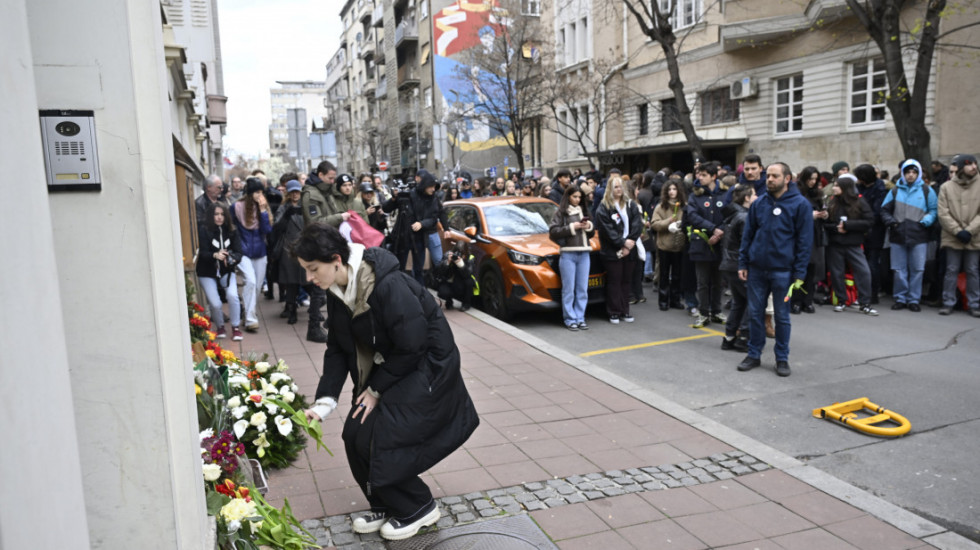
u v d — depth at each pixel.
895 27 11.16
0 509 1.04
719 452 4.67
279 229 8.65
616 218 8.88
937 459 4.66
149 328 2.23
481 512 3.84
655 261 12.21
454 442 3.43
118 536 2.26
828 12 15.38
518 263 9.04
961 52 13.61
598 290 9.36
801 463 4.47
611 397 5.82
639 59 24.45
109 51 2.16
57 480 1.27
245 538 3.07
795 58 17.72
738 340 7.62
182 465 2.42
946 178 10.77
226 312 9.95
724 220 7.63
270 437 4.38
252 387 4.62
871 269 9.86
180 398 2.41
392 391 3.33
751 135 19.44
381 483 3.30
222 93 27.73
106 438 2.22
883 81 15.62
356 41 72.31
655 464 4.48
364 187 10.46
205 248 7.78
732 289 7.52
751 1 17.64
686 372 6.84
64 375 1.36
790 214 6.41
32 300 1.25
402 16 49.59
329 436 5.01
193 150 13.53
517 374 6.53
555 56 29.30
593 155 25.03
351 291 3.22
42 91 2.11
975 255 8.80
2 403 1.09
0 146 1.17
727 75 20.19
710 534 3.61
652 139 23.52
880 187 9.77
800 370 6.76
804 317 9.20
